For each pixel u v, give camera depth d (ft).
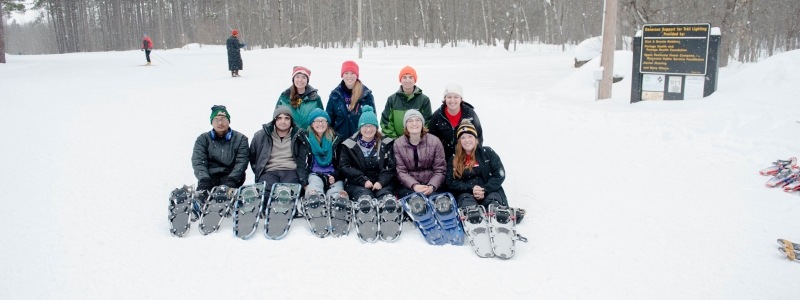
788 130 23.73
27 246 13.47
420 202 14.87
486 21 180.45
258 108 33.45
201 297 10.97
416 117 16.10
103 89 42.88
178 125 28.55
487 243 13.32
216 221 14.52
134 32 256.73
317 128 16.74
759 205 16.19
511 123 29.50
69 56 105.70
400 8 201.46
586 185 18.61
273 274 11.94
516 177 19.71
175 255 12.91
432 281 11.69
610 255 13.06
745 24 56.08
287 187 15.52
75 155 22.41
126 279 11.75
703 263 12.59
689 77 32.91
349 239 13.96
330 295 11.04
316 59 88.38
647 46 33.68
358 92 18.76
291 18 197.26
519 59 90.89
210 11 223.51
